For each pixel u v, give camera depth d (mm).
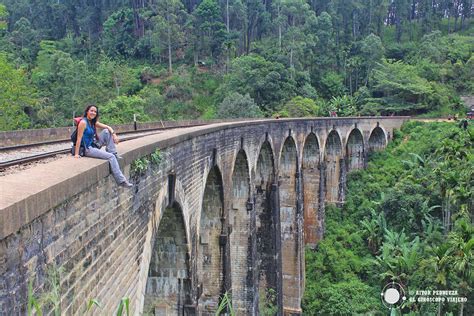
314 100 86312
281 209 38094
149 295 17359
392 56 111938
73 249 7750
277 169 32031
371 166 59500
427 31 125062
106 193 9422
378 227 44938
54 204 6770
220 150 20594
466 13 129875
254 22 109188
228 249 22312
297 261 38531
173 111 87438
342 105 88188
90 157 9656
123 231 10500
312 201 44906
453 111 86438
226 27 107562
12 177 7172
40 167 8211
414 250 37094
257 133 27141
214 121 40781
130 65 102438
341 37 112438
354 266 42531
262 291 32031
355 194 53812
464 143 46812
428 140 61031
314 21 103000
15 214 5609
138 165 11367
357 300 37688
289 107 76438
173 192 14461
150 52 104000
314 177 44375
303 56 96500
